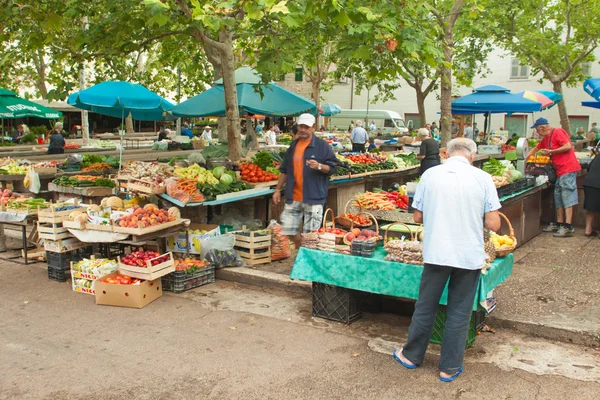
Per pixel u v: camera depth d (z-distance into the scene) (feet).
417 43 23.49
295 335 16.26
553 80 70.69
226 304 19.17
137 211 21.17
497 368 13.88
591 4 66.13
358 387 13.04
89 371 13.98
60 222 22.00
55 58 30.96
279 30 27.53
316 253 17.06
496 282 15.26
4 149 64.90
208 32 30.25
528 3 67.87
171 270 20.07
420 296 13.65
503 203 23.66
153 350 15.26
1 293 20.56
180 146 65.46
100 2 29.04
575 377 13.33
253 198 29.04
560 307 17.47
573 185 27.94
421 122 58.29
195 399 12.60
